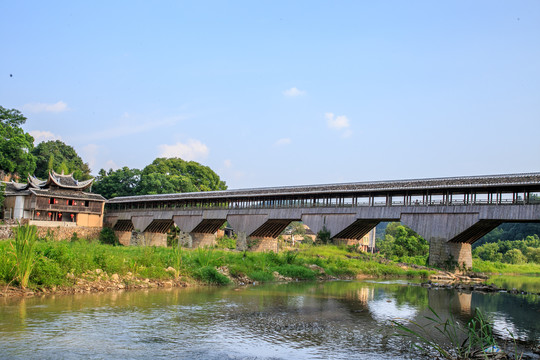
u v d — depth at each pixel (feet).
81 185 256.52
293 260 162.09
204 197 256.32
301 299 99.19
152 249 126.82
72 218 260.01
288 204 224.94
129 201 296.30
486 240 437.17
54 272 90.99
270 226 238.27
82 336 59.62
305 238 352.49
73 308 76.13
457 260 180.65
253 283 127.85
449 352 57.77
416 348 59.62
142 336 61.36
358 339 63.98
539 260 325.21
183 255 132.16
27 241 86.58
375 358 54.80
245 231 236.84
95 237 257.75
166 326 67.51
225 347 57.93
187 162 412.16
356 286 133.28
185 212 264.93
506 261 325.83
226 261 141.08
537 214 148.97
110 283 99.45
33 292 86.33
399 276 173.06
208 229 271.08
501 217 157.17
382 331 69.46
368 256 209.15
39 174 358.64
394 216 186.60
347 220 200.75
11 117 319.27
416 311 89.04
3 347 53.52
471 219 165.37
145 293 96.63
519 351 59.41
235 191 249.14
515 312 91.56
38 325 63.93
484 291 131.95
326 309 87.66
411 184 181.16
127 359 51.44
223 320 73.46
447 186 167.94
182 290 104.42
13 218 239.50
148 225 281.95
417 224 181.37
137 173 369.30
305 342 61.67
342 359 54.13
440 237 175.32
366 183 199.31
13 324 63.87
